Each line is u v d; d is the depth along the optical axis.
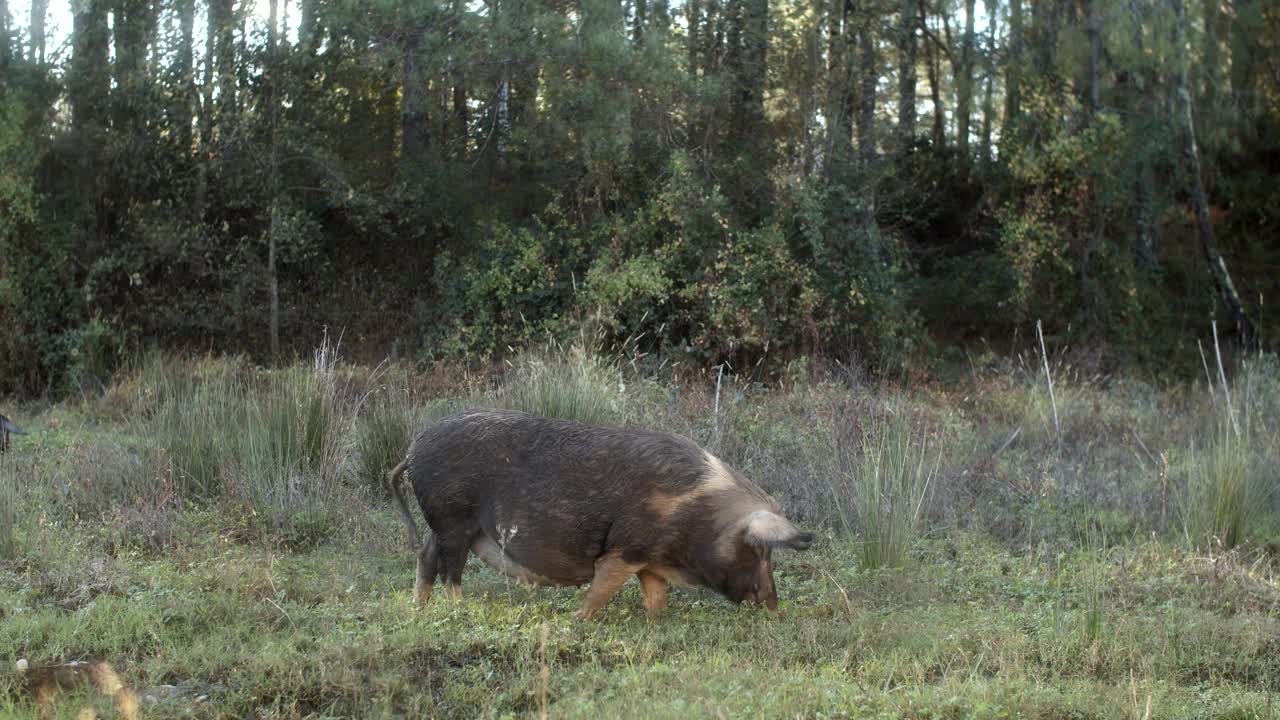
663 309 16.81
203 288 17.72
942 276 20.47
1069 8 19.56
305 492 8.12
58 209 16.69
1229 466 8.40
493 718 4.52
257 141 17.05
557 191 17.31
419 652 5.32
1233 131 20.44
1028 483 9.44
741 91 18.12
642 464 5.67
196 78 17.00
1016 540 8.26
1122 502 9.05
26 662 5.09
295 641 5.42
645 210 17.16
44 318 16.23
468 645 5.36
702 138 17.86
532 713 4.62
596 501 5.67
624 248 17.03
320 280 18.34
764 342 16.23
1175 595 6.77
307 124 17.19
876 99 20.33
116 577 6.41
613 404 9.66
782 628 5.79
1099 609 6.16
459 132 18.33
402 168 17.83
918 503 7.57
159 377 13.05
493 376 13.88
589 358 11.41
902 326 17.12
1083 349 17.83
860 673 5.21
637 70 16.25
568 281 17.03
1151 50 18.17
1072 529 8.51
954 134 23.73
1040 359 16.61
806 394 12.29
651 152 17.39
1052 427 12.39
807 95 17.84
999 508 8.91
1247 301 20.62
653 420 9.98
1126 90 19.73
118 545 7.08
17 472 8.51
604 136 16.50
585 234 17.34
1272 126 22.47
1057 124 18.59
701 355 16.25
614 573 5.71
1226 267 21.33
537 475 5.77
